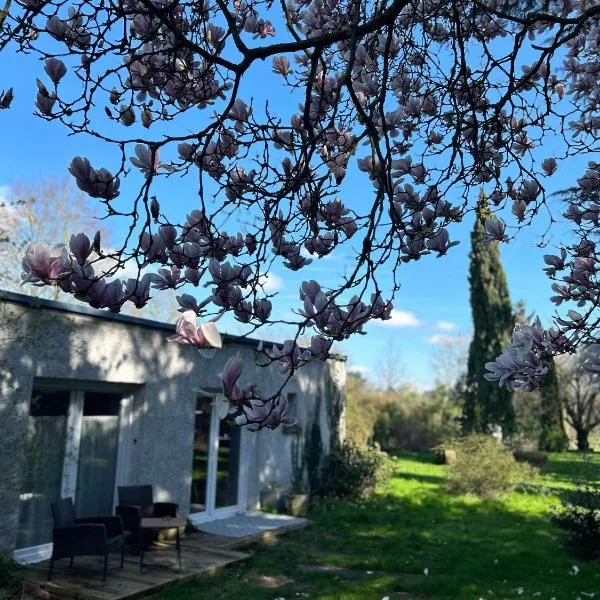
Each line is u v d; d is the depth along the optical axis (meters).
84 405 7.35
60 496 6.88
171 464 8.26
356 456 12.34
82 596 5.47
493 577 6.76
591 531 7.41
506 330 21.38
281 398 1.82
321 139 2.45
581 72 3.40
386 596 6.03
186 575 6.27
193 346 1.60
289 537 8.73
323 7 2.86
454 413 23.48
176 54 2.18
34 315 6.31
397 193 2.31
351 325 1.89
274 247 2.33
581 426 24.55
